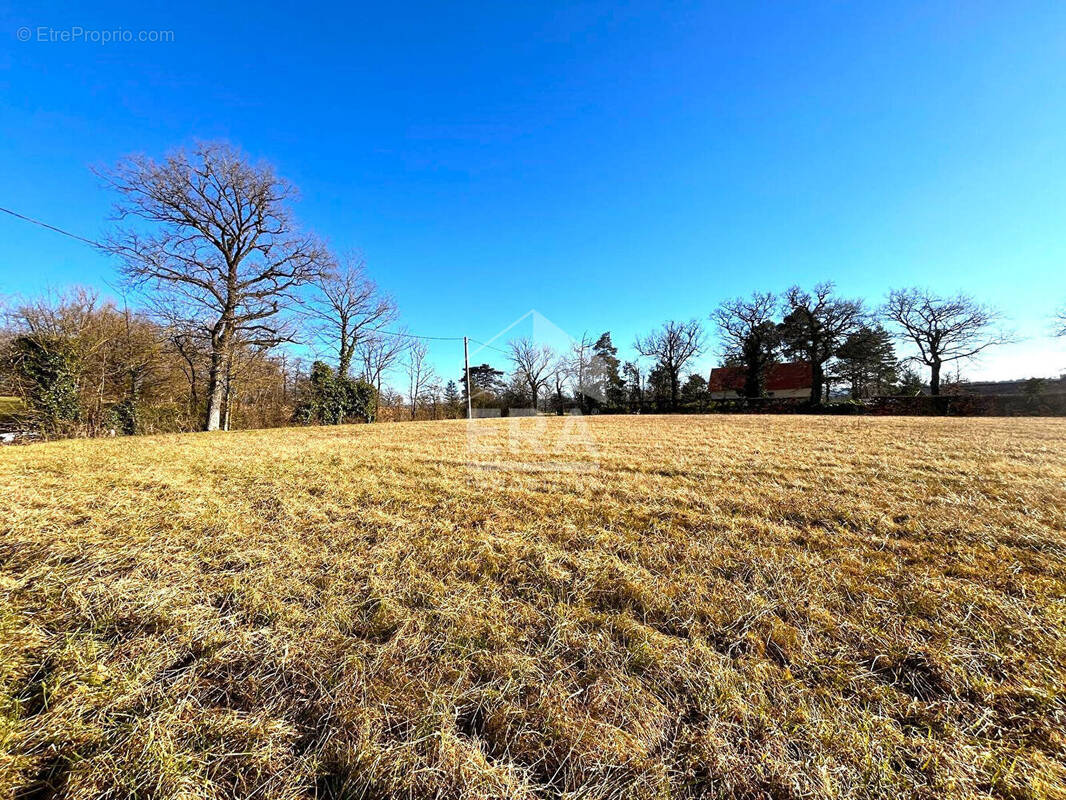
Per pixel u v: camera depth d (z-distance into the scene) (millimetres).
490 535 3250
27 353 11469
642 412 29562
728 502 4082
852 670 1723
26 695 1582
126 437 10789
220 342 14969
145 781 1269
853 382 31297
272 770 1312
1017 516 3500
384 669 1738
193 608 2172
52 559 2693
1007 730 1430
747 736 1414
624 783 1274
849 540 3104
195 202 14336
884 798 1210
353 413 20750
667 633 2018
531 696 1598
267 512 3754
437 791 1246
